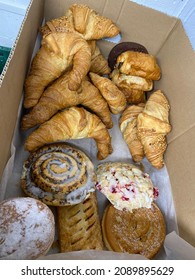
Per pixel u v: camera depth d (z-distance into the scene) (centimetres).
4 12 39
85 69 31
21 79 29
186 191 29
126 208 29
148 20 35
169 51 35
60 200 28
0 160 24
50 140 30
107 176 30
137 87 35
